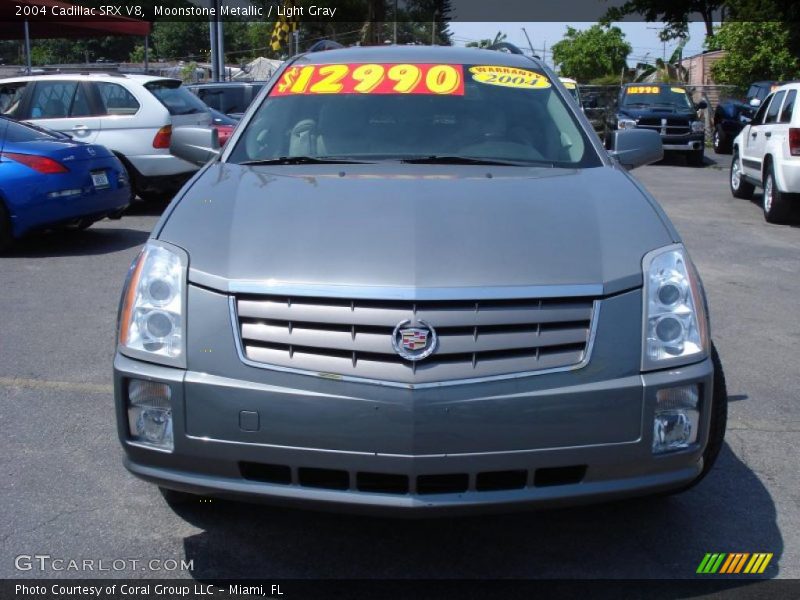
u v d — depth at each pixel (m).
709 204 13.84
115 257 8.91
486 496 2.85
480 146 4.29
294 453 2.85
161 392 2.96
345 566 3.29
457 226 3.18
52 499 3.76
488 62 4.95
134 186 11.67
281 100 4.63
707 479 4.04
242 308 2.94
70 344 5.97
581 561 3.33
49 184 8.75
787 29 25.77
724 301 7.50
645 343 2.95
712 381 3.04
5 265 8.48
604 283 2.97
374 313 2.85
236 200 3.45
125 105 11.60
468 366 2.83
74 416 4.69
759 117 13.32
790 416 4.86
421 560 3.33
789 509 3.75
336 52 5.09
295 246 3.07
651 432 2.92
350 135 4.36
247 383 2.87
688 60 44.25
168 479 2.99
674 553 3.39
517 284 2.91
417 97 4.60
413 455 2.80
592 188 3.64
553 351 2.89
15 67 19.16
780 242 10.43
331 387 2.82
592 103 24.58
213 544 3.43
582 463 2.88
